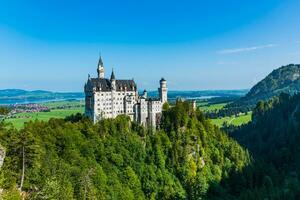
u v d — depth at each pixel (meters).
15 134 135.12
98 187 181.62
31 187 127.94
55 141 195.62
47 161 154.62
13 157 124.88
